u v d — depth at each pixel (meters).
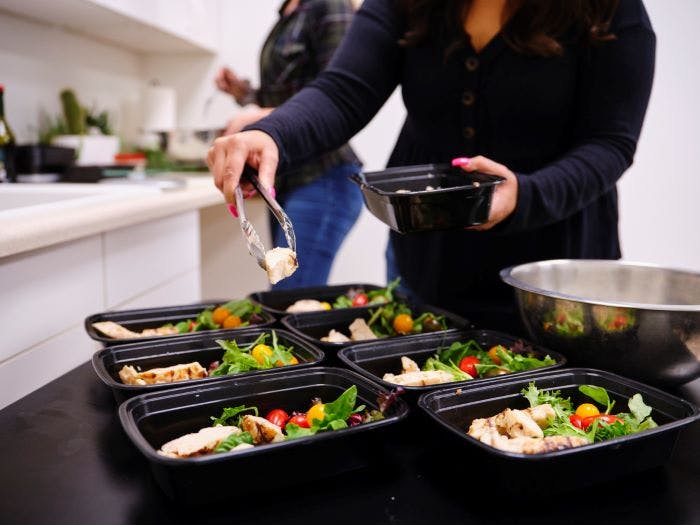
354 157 2.19
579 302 0.93
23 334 1.24
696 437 0.83
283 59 2.08
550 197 1.09
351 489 0.70
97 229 1.41
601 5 1.15
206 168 2.80
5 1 2.07
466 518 0.65
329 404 0.79
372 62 1.33
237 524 0.63
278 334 1.08
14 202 1.76
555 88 1.22
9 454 0.76
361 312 1.27
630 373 0.95
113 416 0.87
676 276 1.10
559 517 0.65
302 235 2.11
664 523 0.64
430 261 1.38
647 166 2.99
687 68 2.87
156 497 0.67
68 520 0.63
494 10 1.24
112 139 2.58
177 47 3.05
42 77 2.43
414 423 0.82
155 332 1.17
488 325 1.28
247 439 0.74
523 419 0.76
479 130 1.31
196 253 2.11
